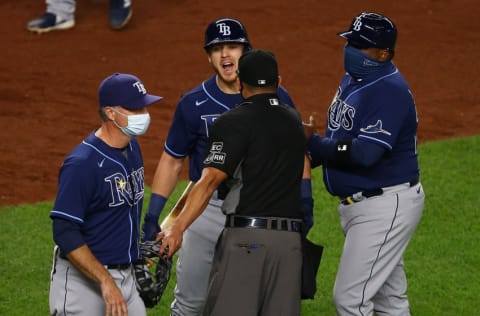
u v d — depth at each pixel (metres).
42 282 29.42
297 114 21.56
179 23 57.94
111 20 56.62
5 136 43.12
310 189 23.14
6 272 30.00
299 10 59.75
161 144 42.25
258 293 20.77
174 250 20.44
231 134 20.62
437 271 30.38
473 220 34.06
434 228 33.44
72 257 20.00
